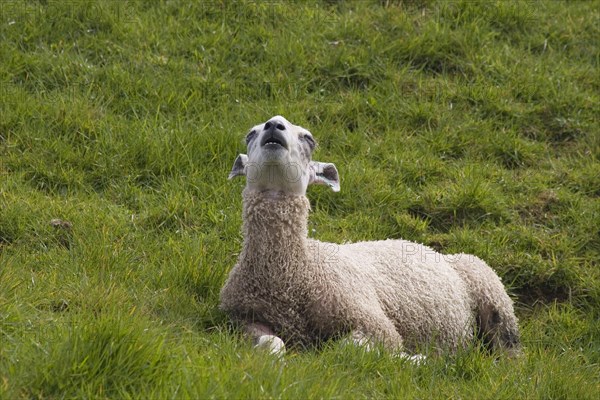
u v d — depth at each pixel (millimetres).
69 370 17797
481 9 43438
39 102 34531
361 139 35594
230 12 41250
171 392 17766
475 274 28234
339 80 38969
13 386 17344
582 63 41906
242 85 37750
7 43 37688
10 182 30625
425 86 39062
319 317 23766
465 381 22078
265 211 23703
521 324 29344
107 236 28000
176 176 32406
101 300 22781
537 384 21453
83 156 32812
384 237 31625
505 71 40125
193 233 29938
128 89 36094
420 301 26188
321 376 19812
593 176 35375
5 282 22141
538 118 38406
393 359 22172
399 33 41344
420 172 34656
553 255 31359
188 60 38625
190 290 25609
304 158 24750
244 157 26094
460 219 33125
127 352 18375
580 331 28484
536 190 34719
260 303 23766
